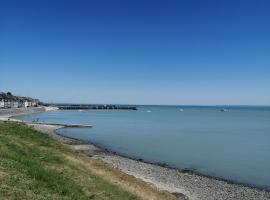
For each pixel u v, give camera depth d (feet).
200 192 111.65
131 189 76.79
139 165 154.81
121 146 230.27
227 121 586.45
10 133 97.50
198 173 146.82
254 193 115.85
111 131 346.13
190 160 180.65
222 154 205.05
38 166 64.64
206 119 652.07
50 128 341.62
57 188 55.06
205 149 225.97
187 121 568.41
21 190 47.98
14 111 631.15
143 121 545.03
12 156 64.64
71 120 526.16
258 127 442.09
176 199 88.38
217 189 118.11
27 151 77.30
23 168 58.65
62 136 275.80
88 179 70.23
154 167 152.87
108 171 89.76
